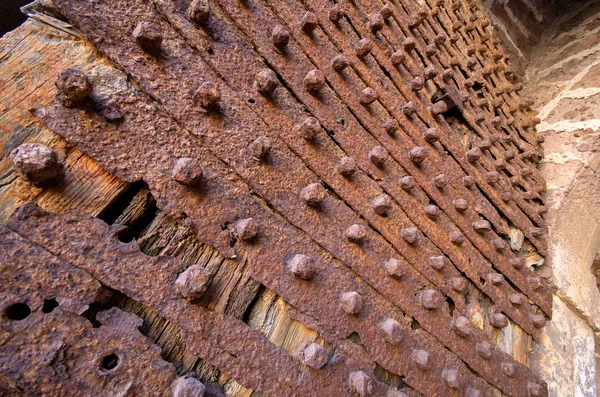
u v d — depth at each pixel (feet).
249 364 1.12
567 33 4.22
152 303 0.99
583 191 3.14
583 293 2.88
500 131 3.22
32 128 0.97
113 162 1.02
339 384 1.31
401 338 1.62
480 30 3.68
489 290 2.28
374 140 1.90
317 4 1.89
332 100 1.76
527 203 2.99
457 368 1.83
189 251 1.16
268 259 1.27
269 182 1.36
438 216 2.10
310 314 1.32
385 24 2.36
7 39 1.02
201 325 1.06
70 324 0.87
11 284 0.83
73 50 1.07
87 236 0.95
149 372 0.94
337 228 1.53
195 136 1.22
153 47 1.17
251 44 1.52
